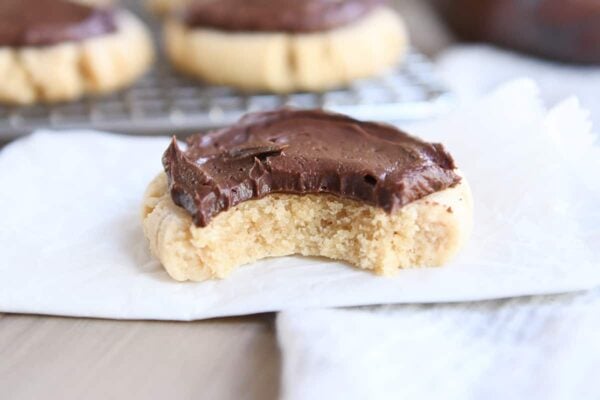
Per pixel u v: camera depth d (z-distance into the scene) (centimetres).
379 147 23
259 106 34
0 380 20
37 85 35
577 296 21
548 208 23
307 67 35
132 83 37
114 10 39
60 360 20
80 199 25
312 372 19
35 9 36
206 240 22
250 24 36
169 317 21
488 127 26
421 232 22
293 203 23
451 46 47
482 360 20
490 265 22
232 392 19
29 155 27
